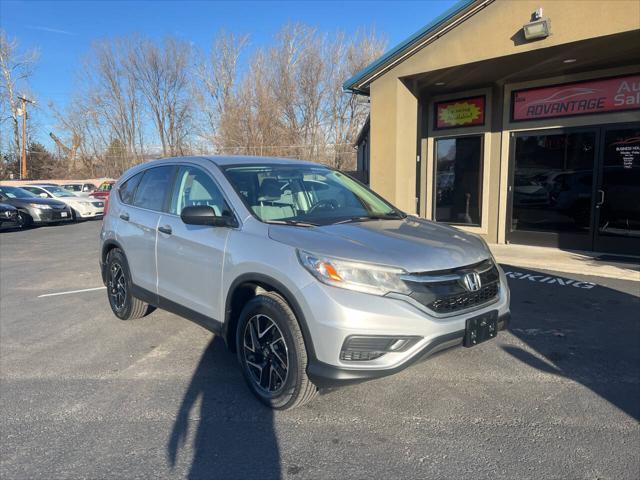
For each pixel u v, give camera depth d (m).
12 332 5.29
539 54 7.99
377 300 2.95
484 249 3.67
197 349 4.66
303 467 2.82
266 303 3.33
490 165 10.67
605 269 7.65
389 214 4.39
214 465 2.85
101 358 4.48
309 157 40.50
